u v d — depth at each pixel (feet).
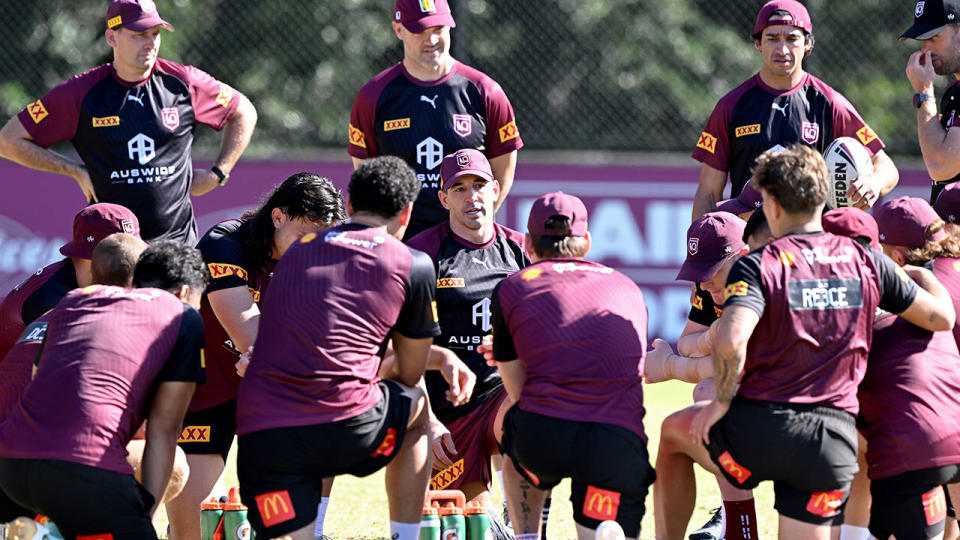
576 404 51.19
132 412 50.24
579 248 55.47
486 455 67.10
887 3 190.80
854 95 190.29
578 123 187.73
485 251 69.05
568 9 187.11
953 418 52.37
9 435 49.85
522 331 52.70
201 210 153.58
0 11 191.11
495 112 80.23
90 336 50.44
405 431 53.42
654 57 203.72
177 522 64.54
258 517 50.67
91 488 48.67
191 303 54.95
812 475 49.88
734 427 50.57
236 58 192.85
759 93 80.28
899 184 162.61
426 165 79.05
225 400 65.21
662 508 56.80
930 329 52.95
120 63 80.28
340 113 198.08
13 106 189.06
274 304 51.37
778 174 51.06
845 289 50.11
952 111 78.64
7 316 61.00
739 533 58.65
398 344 54.44
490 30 184.55
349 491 86.84
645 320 54.03
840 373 50.29
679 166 157.69
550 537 70.59
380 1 203.00
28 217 149.89
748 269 50.03
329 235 52.54
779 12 78.43
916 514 52.54
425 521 60.54
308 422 49.88
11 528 51.06
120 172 80.79
